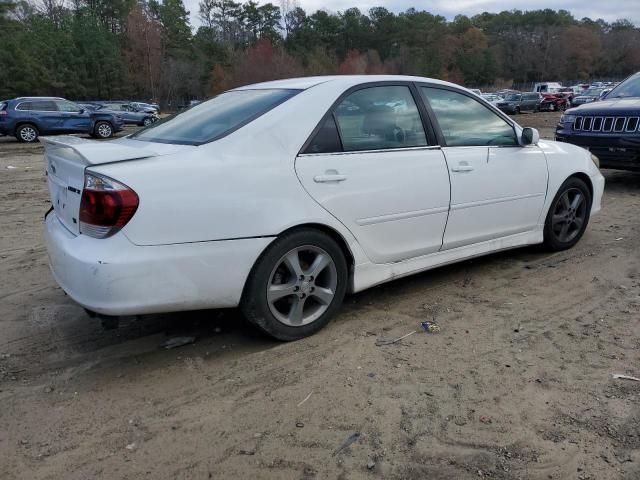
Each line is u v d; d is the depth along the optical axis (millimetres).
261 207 3205
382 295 4332
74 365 3316
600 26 144625
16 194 9289
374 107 3818
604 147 7922
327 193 3463
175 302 3031
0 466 2459
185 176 3000
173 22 84375
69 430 2701
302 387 3035
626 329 3664
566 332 3637
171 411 2840
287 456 2496
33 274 4945
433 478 2357
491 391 2967
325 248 3533
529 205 4797
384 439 2598
